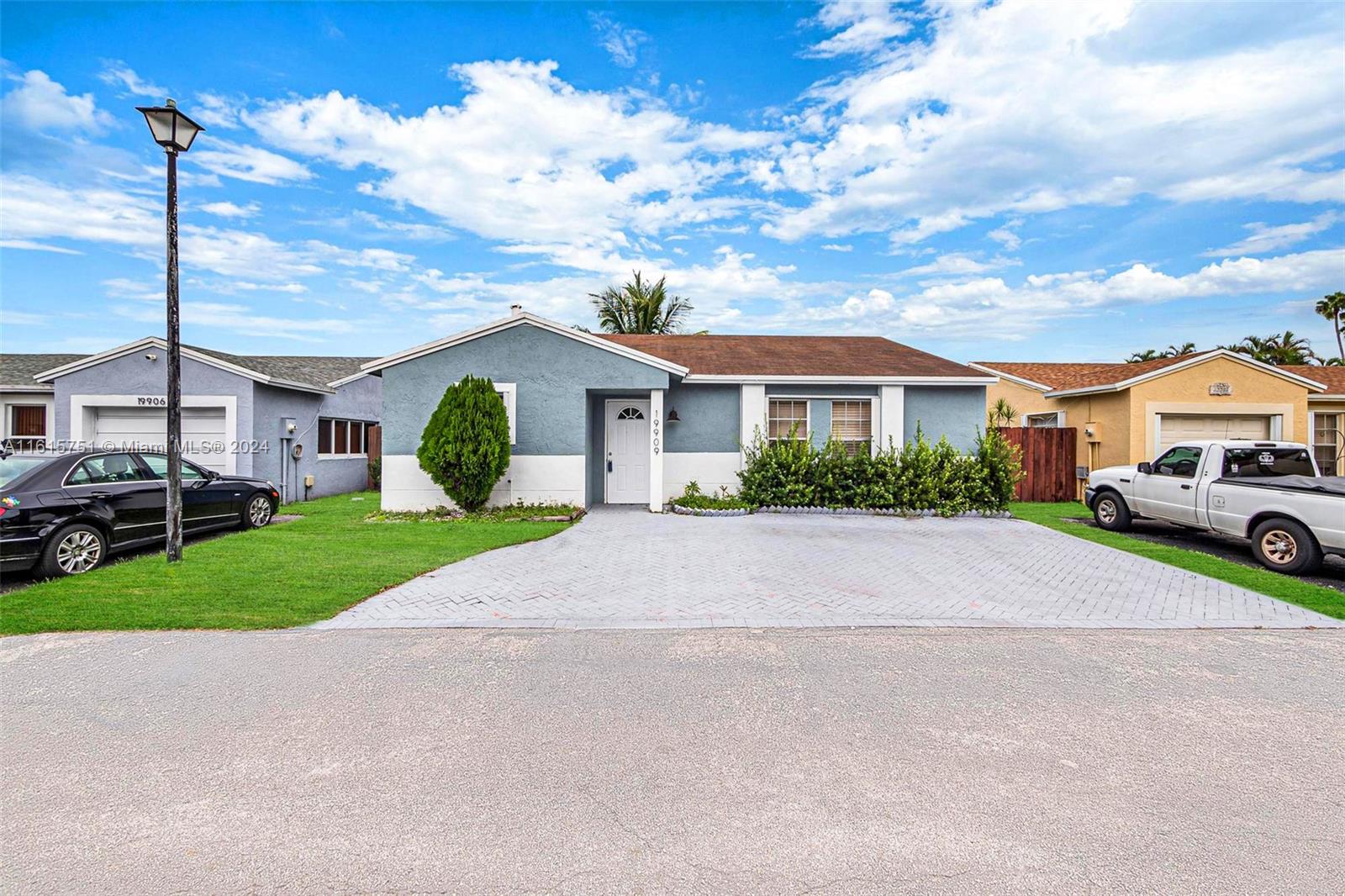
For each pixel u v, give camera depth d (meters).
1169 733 3.83
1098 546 10.06
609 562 8.54
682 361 15.02
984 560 9.01
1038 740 3.73
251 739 3.65
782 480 13.17
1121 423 16.12
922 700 4.30
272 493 11.53
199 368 14.50
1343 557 9.36
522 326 12.82
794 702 4.25
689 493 13.91
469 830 2.81
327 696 4.27
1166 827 2.86
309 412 16.97
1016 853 2.66
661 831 2.80
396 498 12.78
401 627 5.86
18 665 4.79
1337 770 3.40
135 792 3.10
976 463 13.21
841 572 8.22
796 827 2.84
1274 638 5.85
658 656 5.14
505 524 11.34
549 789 3.14
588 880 2.48
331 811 2.94
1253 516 9.21
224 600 6.41
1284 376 15.72
